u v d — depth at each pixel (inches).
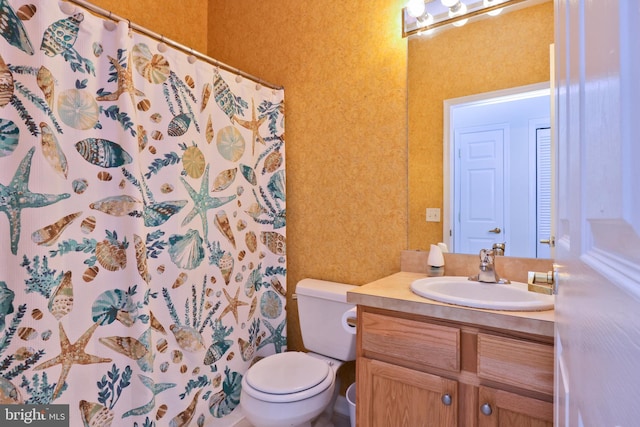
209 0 92.6
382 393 46.1
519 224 53.9
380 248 67.0
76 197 45.9
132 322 49.8
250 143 71.8
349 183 70.4
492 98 56.2
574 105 18.9
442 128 60.6
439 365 41.9
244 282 70.9
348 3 70.0
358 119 69.1
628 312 10.5
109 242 49.1
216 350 64.9
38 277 42.4
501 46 55.6
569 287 20.9
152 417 50.6
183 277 59.3
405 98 63.9
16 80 40.8
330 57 72.3
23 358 41.4
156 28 79.8
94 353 47.5
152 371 51.0
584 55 16.4
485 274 52.2
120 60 49.1
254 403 51.6
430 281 51.6
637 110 10.0
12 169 40.5
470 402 40.1
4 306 40.0
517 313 37.5
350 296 47.9
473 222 57.9
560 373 25.4
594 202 14.5
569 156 20.7
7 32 40.0
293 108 77.6
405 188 64.1
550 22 51.9
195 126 61.3
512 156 54.5
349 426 67.2
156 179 55.6
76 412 45.8
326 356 66.4
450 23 59.7
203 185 62.7
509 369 37.6
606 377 12.8
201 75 62.4
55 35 43.9
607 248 12.8
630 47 10.4
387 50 65.7
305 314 68.5
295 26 77.2
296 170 77.5
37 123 42.2
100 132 48.2
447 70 60.1
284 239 75.8
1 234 39.8
